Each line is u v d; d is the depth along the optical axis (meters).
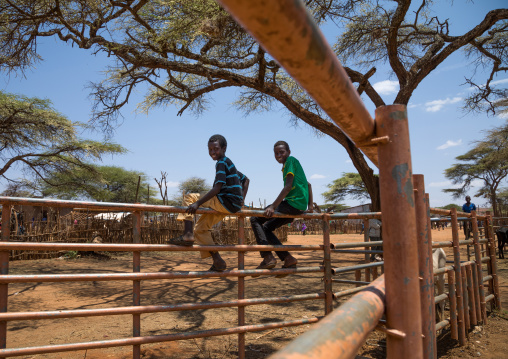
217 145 3.51
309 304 6.39
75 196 29.30
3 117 16.70
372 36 11.95
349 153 11.75
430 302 1.99
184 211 3.27
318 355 0.46
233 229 17.36
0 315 2.66
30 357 4.04
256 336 4.79
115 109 12.41
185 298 6.84
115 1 8.73
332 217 4.02
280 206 3.89
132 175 39.78
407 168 1.13
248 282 8.48
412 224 1.12
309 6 10.18
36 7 9.85
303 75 0.59
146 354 4.15
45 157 19.84
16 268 10.25
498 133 26.30
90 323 5.35
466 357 4.11
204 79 13.71
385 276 1.13
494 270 5.94
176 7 9.38
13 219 12.92
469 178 39.59
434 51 11.84
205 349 4.31
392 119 1.13
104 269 10.54
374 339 4.64
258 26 0.41
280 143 4.08
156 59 10.17
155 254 14.78
